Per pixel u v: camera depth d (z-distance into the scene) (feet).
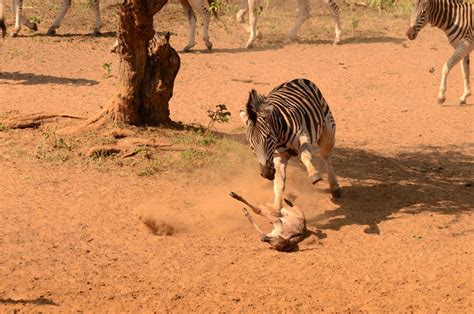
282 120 31.94
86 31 75.61
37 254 29.94
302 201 36.17
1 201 35.06
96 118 44.14
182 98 55.36
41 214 33.78
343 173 40.63
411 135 48.78
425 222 34.14
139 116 44.27
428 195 37.73
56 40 70.95
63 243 31.01
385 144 46.68
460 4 54.80
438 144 46.91
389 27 82.69
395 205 36.24
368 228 33.32
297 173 39.75
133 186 37.22
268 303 26.78
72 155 40.78
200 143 42.52
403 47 74.08
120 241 31.40
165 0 41.63
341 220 34.19
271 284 28.17
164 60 44.09
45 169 39.01
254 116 30.94
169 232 32.48
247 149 41.96
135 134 42.86
